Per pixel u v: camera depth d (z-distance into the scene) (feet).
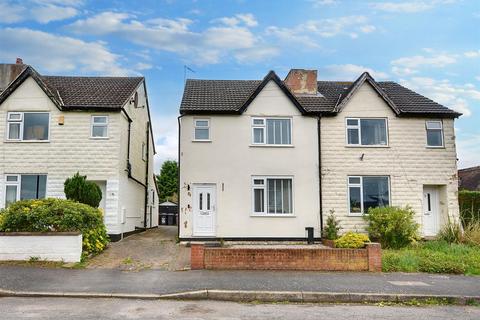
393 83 79.87
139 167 82.99
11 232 45.01
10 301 30.63
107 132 65.51
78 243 45.55
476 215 74.90
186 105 65.31
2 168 64.23
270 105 66.39
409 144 67.51
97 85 74.49
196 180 63.67
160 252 53.01
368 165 66.64
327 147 66.54
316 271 43.29
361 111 67.72
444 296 33.94
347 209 65.36
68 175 64.34
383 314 29.35
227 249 43.55
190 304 31.19
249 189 64.34
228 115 65.57
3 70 73.51
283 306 31.42
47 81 71.72
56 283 35.58
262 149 65.41
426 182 66.90
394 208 61.46
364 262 44.42
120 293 32.89
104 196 65.67
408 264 45.73
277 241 63.67
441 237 63.31
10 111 65.46
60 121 65.10
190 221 62.59
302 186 65.21
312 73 75.00
